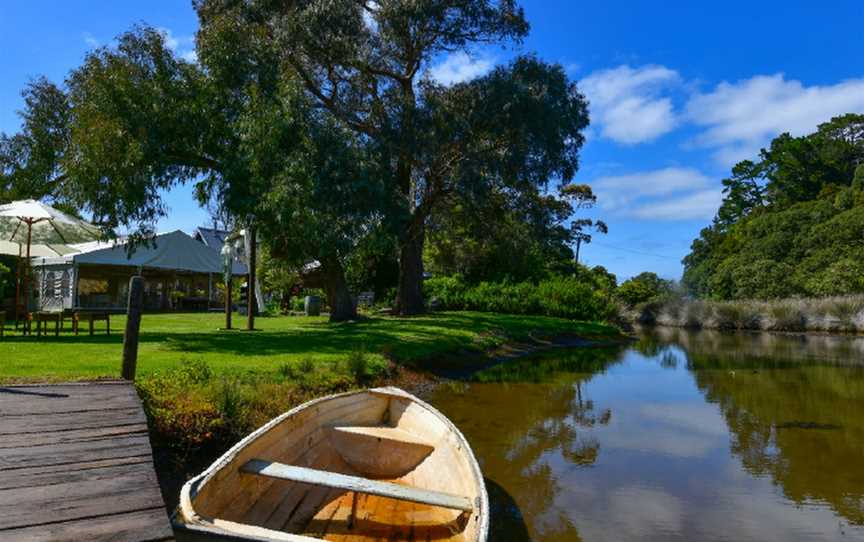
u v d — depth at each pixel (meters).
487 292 33.75
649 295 50.91
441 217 27.59
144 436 5.21
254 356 11.90
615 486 7.28
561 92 23.41
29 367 8.98
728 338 32.59
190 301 31.95
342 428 7.37
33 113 23.89
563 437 9.78
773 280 46.31
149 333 16.12
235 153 16.64
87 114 15.20
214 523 3.87
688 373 18.06
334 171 17.25
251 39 18.02
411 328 20.08
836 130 73.56
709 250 75.69
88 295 28.14
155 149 15.42
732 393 14.45
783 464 8.33
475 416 11.27
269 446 5.90
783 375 17.67
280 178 15.88
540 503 6.64
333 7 20.28
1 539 3.43
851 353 23.95
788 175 72.31
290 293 35.34
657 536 5.79
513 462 8.24
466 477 5.66
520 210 26.11
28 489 4.09
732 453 8.91
